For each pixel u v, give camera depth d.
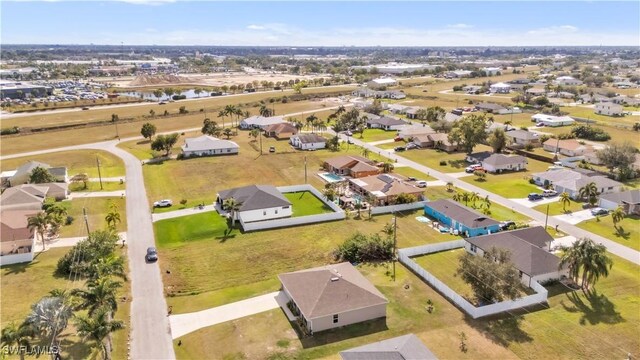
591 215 84.25
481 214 79.19
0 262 66.00
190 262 67.00
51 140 151.25
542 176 102.81
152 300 56.69
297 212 87.88
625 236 75.00
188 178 109.44
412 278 62.19
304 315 49.94
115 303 47.25
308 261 67.50
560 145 132.75
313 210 89.00
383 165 113.25
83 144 146.12
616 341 48.59
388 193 90.56
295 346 47.84
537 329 50.62
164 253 69.75
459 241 71.31
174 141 130.88
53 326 45.69
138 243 73.38
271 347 47.69
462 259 57.97
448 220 80.25
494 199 93.81
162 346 47.94
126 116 193.62
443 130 156.00
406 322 52.03
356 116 170.62
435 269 64.94
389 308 54.81
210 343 48.38
